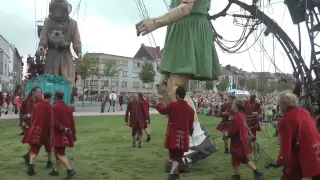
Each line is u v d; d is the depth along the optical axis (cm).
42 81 2362
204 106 2961
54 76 2388
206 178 715
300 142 396
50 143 724
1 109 2381
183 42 814
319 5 924
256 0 1010
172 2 855
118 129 1631
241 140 652
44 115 711
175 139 632
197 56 816
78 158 920
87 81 7225
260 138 1358
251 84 4700
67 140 678
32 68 2903
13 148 1059
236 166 664
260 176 654
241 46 1069
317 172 387
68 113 675
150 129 1692
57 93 677
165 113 648
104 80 7731
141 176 728
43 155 944
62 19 2683
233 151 659
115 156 955
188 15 817
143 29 772
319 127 859
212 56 874
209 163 880
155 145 1172
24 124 851
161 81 868
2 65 6053
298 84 951
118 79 8025
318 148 395
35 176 708
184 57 807
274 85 1312
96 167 809
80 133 1473
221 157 970
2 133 1422
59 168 773
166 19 777
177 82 811
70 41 2712
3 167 788
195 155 794
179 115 639
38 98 829
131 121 1127
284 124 402
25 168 779
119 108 3738
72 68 2767
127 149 1079
